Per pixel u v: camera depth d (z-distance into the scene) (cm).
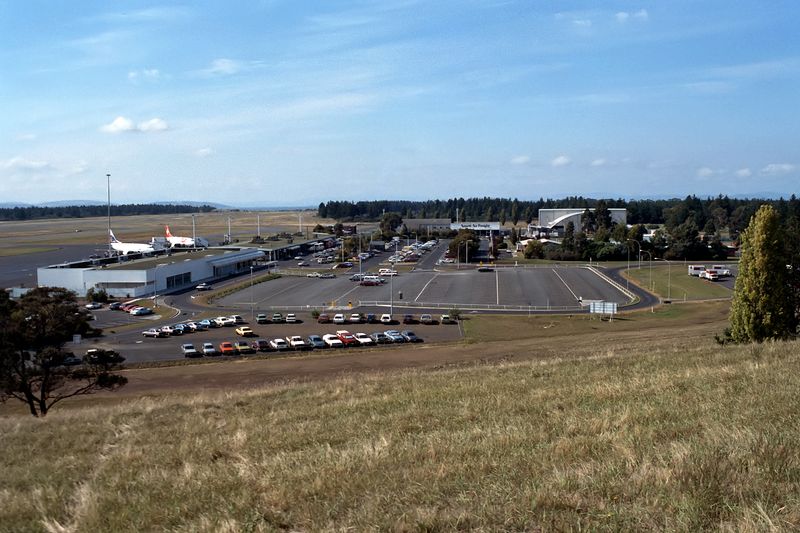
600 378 1458
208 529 669
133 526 716
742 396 1027
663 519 556
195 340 4831
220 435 1203
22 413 2717
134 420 1501
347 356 4081
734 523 530
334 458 893
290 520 680
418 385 1642
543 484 664
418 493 697
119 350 4444
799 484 593
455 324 5456
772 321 2409
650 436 825
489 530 568
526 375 1653
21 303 2570
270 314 6038
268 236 16388
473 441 931
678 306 6306
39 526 757
